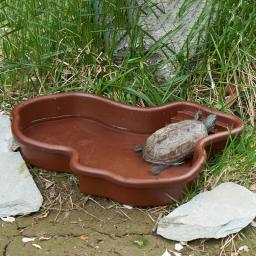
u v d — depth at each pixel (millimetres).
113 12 3678
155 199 2936
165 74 3723
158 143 3105
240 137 3238
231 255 2740
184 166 3096
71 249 2748
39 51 3723
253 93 3621
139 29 3686
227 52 3715
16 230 2854
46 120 3506
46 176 3191
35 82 3836
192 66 3736
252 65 3746
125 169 3098
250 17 3588
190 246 2771
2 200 2924
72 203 3025
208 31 3637
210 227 2766
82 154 3240
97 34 3787
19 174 3080
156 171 3025
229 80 3633
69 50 3740
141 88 3646
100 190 2994
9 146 3312
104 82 3678
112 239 2811
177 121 3412
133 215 2947
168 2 3801
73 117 3561
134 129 3471
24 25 3693
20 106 3369
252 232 2873
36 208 2943
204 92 3689
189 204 2893
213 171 3131
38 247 2754
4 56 3920
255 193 3064
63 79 3799
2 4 3820
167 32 3777
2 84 3824
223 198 2922
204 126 3156
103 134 3443
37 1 3738
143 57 3666
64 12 3736
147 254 2725
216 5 3736
